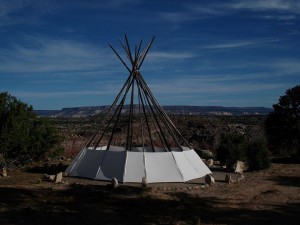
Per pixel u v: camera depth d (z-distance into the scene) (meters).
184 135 38.22
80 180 14.58
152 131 34.91
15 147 19.28
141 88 16.91
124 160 14.73
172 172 14.85
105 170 14.75
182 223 9.41
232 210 10.86
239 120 55.78
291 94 30.42
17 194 11.85
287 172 18.31
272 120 31.08
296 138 29.34
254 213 10.59
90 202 11.16
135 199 11.69
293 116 30.30
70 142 27.33
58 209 10.32
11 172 17.06
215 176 16.64
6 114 19.67
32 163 19.89
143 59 16.86
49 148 20.91
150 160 14.88
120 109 16.55
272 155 29.77
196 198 12.19
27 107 20.81
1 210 9.97
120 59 16.69
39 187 13.02
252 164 19.12
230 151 20.89
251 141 20.59
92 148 17.03
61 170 17.59
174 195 12.46
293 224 9.61
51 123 21.73
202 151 24.48
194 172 15.71
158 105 17.06
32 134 20.09
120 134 34.06
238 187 14.25
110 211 10.34
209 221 9.70
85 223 9.24
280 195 12.95
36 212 9.95
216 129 40.19
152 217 9.90
